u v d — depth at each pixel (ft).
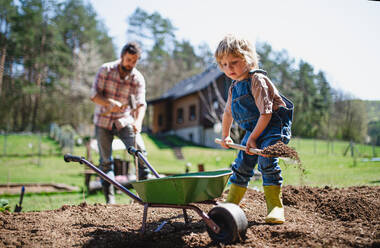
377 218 10.37
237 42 9.87
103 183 15.67
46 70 119.65
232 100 10.83
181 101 121.19
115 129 15.85
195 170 57.72
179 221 10.90
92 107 136.87
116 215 11.96
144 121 183.11
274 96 9.86
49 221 11.10
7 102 121.70
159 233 9.41
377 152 64.13
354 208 11.00
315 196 12.89
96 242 8.92
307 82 103.76
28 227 10.37
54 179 47.03
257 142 10.23
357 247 7.72
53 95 127.85
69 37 133.39
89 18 131.23
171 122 128.16
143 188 9.23
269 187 10.21
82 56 133.69
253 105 10.25
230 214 8.03
